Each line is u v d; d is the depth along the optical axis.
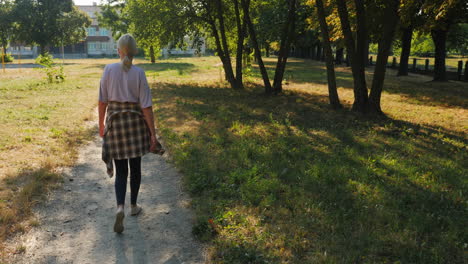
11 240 3.14
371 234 3.22
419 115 9.57
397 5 8.77
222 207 3.78
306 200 3.91
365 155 5.67
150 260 2.95
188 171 4.88
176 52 81.62
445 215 3.64
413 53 65.25
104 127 3.23
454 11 15.30
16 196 3.92
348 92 14.30
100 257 2.99
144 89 3.16
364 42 9.52
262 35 25.59
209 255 2.98
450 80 21.19
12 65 41.75
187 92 13.96
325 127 7.84
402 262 2.80
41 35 53.97
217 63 40.78
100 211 3.85
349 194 4.10
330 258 2.82
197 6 16.09
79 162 5.40
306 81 18.73
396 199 4.02
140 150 3.22
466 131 7.71
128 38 3.11
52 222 3.53
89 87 15.20
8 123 7.34
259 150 5.83
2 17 51.53
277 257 2.88
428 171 4.97
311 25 15.23
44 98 11.34
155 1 16.02
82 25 58.66
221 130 7.30
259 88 15.61
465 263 2.82
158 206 3.97
